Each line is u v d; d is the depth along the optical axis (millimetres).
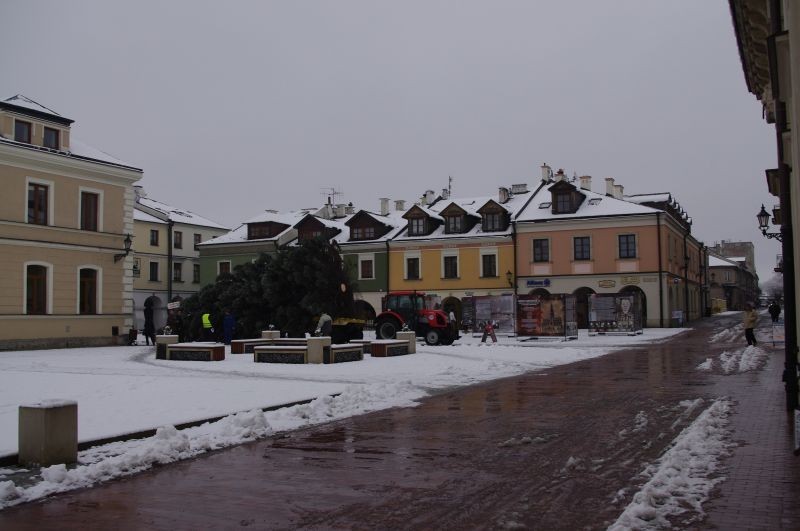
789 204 10992
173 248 60562
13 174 31375
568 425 10258
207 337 32781
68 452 8023
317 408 11680
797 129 7730
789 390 10766
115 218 36156
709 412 10602
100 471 7449
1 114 31391
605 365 20812
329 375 17859
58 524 5836
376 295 53688
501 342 33844
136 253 56719
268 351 21969
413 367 20094
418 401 13312
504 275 50125
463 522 5707
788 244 11055
